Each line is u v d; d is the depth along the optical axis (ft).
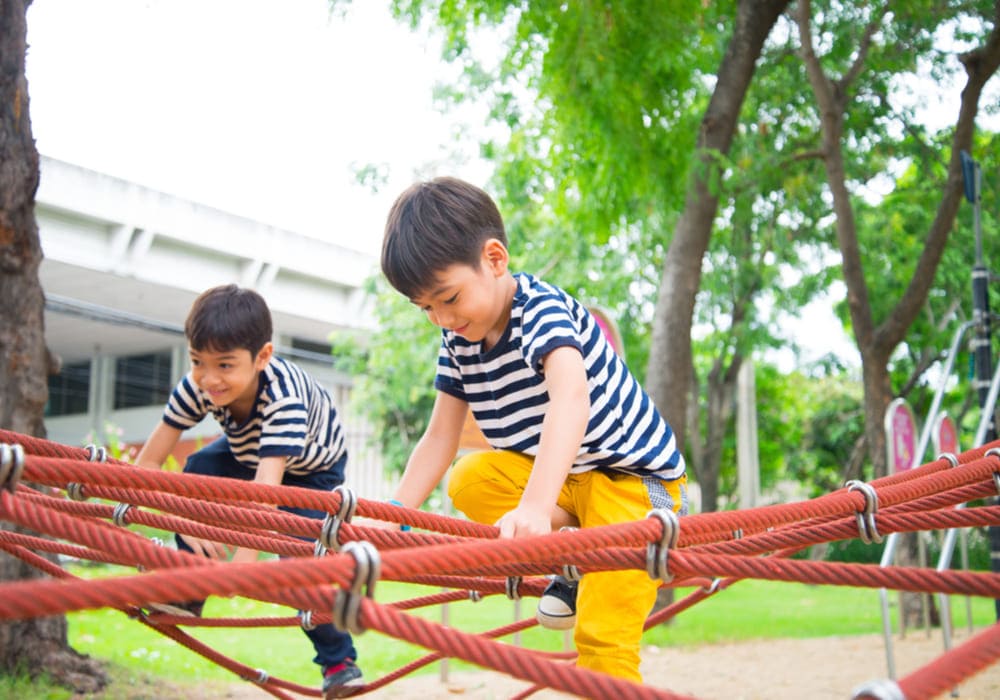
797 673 18.99
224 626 9.84
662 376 25.53
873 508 6.21
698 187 25.73
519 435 8.03
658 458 8.16
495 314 7.53
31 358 14.96
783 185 32.19
